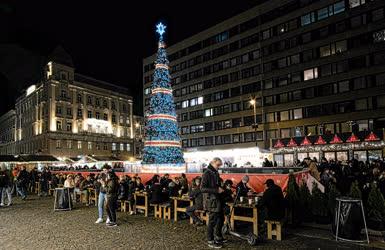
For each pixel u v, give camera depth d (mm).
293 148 40312
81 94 70000
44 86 66500
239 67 57875
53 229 10984
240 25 58156
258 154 37719
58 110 64875
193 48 67250
